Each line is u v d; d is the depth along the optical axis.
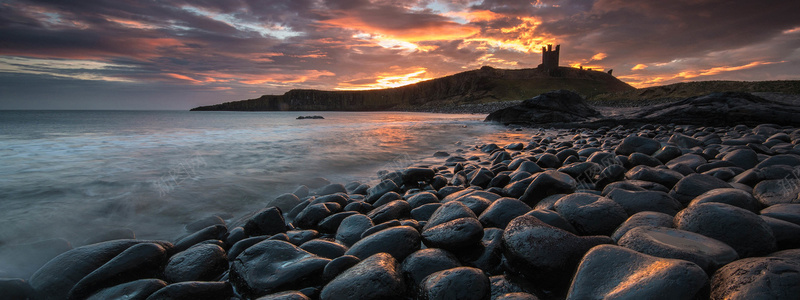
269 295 2.14
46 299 2.44
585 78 129.00
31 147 10.23
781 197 3.11
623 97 58.97
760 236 2.19
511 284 2.29
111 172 6.67
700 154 5.69
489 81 127.75
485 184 5.16
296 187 5.81
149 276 2.66
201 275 2.62
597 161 5.54
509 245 2.42
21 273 2.87
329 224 3.63
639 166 4.53
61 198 4.93
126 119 39.81
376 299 2.05
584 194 3.24
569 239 2.33
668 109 16.03
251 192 5.45
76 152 9.20
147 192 5.29
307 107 150.25
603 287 1.83
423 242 2.86
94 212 4.40
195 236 3.32
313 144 11.54
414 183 5.50
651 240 2.20
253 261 2.61
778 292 1.50
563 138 13.30
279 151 9.76
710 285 1.70
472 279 2.00
